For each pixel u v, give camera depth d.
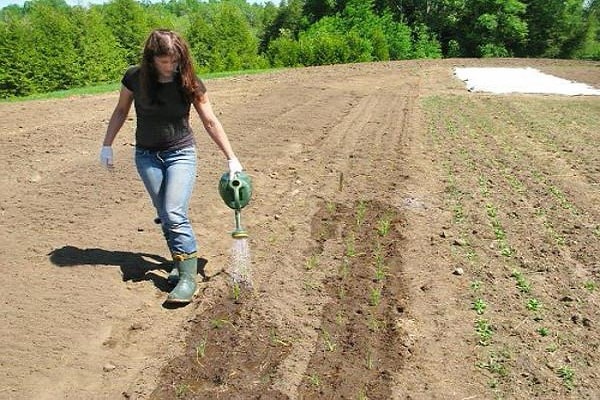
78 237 5.66
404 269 5.20
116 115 4.53
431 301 4.68
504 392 3.65
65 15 25.92
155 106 4.30
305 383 3.74
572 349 4.09
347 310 4.57
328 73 21.52
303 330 4.29
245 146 9.30
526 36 42.69
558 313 4.54
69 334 4.16
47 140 9.38
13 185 7.14
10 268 5.01
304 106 13.20
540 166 8.50
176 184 4.52
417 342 4.15
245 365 3.93
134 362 3.94
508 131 10.98
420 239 5.80
